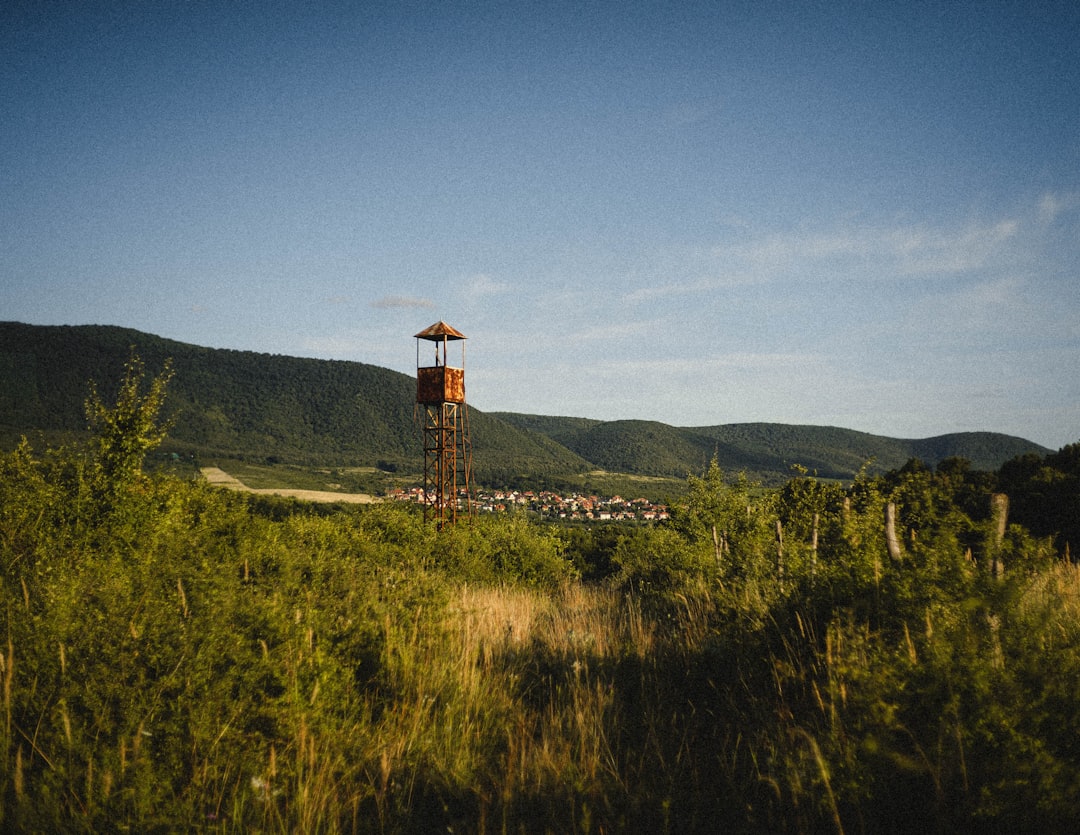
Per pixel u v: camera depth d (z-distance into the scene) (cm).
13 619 395
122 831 270
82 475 948
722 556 865
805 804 307
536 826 315
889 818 292
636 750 400
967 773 287
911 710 315
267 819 300
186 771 323
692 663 539
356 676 469
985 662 313
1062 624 393
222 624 401
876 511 621
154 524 948
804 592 521
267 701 367
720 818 313
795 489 1223
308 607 500
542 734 413
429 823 322
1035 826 268
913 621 385
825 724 364
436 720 417
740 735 395
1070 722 288
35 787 287
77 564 641
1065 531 2331
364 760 365
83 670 346
